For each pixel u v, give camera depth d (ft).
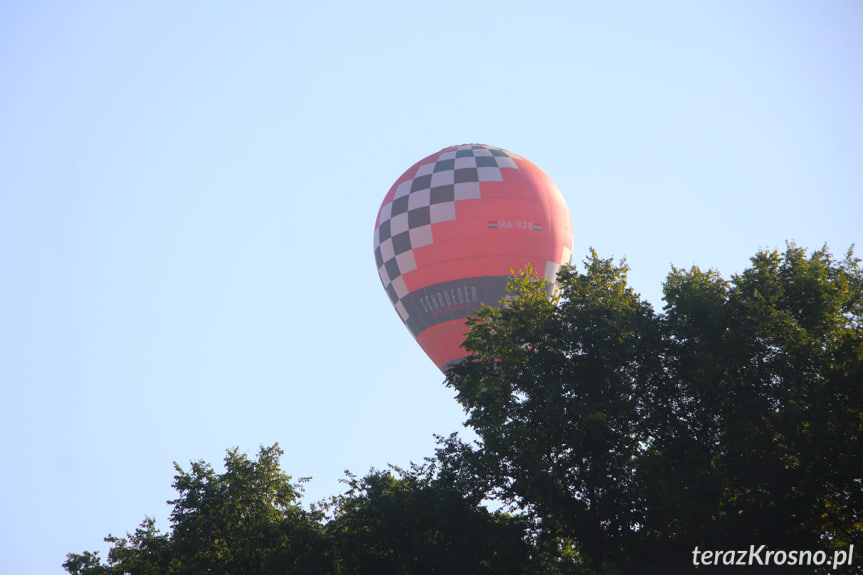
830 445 174.91
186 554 208.64
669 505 175.83
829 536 188.34
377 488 208.64
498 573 195.83
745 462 182.91
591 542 193.26
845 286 200.54
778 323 187.01
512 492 202.28
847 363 181.37
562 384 197.06
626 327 196.44
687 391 197.67
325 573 203.41
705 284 202.80
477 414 207.82
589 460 194.59
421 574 200.34
